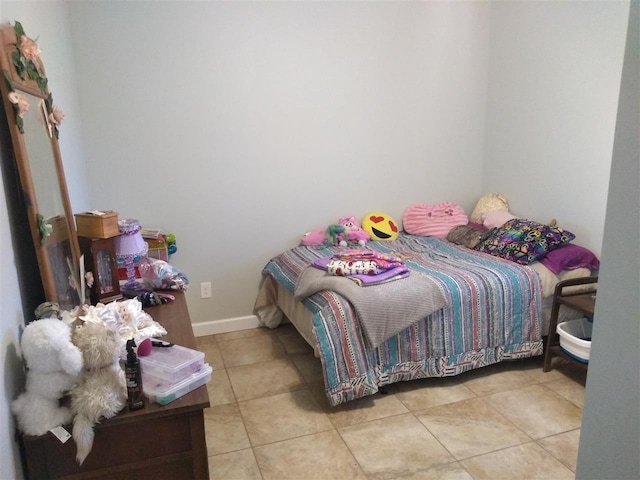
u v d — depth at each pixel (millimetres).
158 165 3033
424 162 3682
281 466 1934
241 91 3119
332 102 3346
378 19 3342
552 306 2654
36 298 1452
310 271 2715
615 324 980
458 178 3809
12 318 1231
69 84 2555
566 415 2248
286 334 3309
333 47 3273
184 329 1701
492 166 3734
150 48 2893
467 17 3553
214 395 2488
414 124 3590
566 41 2977
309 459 1974
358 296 2299
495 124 3666
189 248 3197
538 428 2152
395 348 2396
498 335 2582
